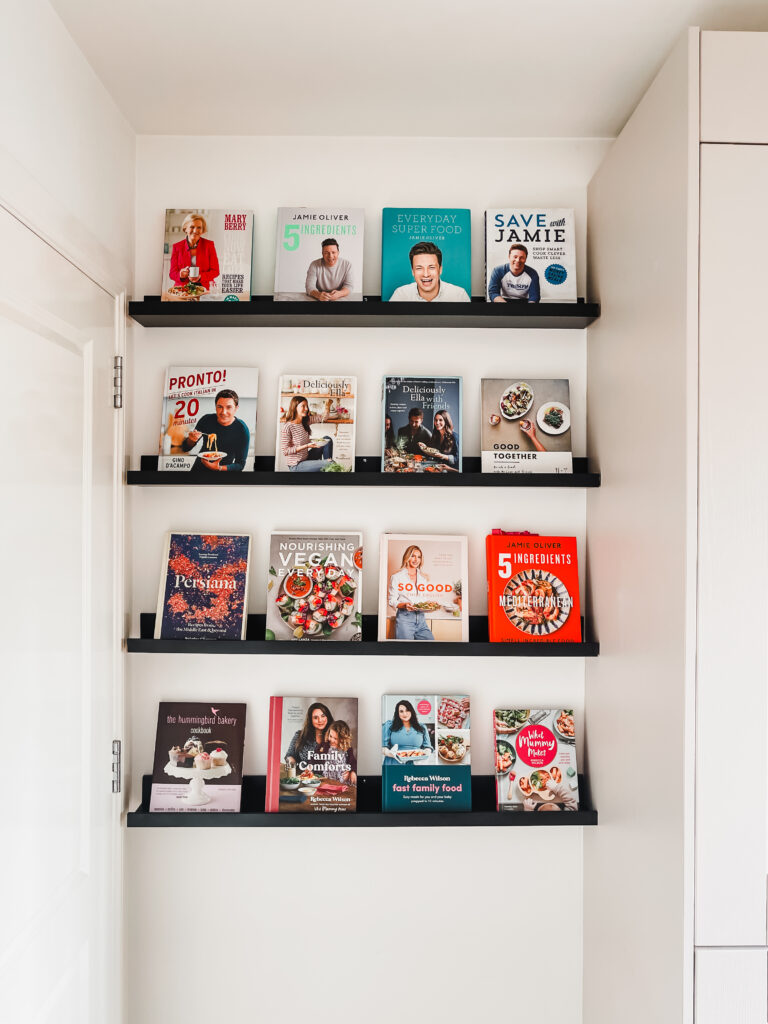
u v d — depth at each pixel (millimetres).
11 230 1400
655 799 1651
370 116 2076
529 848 2191
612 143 2188
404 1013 2186
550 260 2133
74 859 1732
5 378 1381
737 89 1496
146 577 2178
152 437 2176
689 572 1496
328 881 2182
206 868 2180
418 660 2186
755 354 1501
